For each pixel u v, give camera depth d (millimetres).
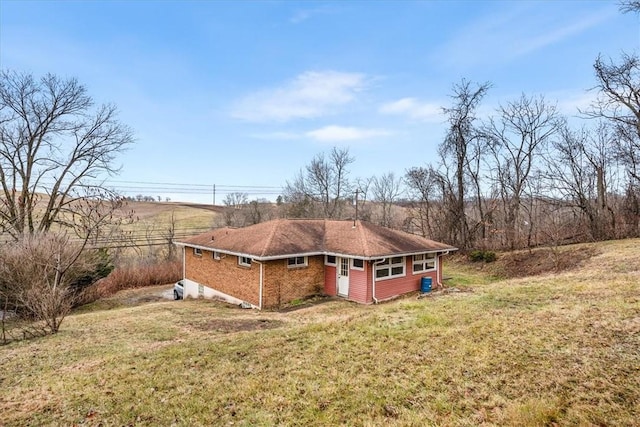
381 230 18703
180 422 4844
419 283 17844
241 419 4797
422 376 5527
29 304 11555
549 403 4438
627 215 22797
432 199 33250
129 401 5543
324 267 17438
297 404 5059
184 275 21578
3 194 22609
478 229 28531
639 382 4691
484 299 9953
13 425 5105
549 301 9023
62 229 19859
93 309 18781
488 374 5391
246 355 7086
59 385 6383
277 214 47312
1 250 14250
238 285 16859
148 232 35312
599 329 6516
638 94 20719
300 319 11664
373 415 4637
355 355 6566
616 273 12680
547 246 23172
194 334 9852
